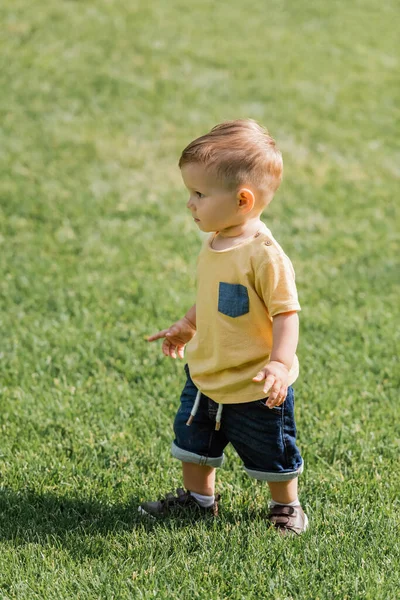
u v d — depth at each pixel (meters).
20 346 9.28
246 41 25.09
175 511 5.96
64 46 22.09
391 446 7.07
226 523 5.82
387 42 26.94
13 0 24.69
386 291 11.55
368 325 10.19
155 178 16.00
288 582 5.03
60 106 18.84
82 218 13.79
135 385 8.36
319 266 12.47
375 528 5.64
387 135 19.69
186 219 14.18
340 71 23.81
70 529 5.78
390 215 14.98
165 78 21.30
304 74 23.14
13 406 7.81
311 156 17.94
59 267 11.81
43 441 7.19
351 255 12.97
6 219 13.52
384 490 6.32
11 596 4.99
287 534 5.64
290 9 28.81
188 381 5.93
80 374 8.62
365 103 21.62
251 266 5.33
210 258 5.55
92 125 18.14
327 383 8.51
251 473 5.68
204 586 5.05
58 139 17.19
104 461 6.85
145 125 18.50
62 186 15.07
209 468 5.94
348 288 11.54
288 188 16.06
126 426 7.47
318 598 4.91
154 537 5.62
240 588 5.03
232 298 5.40
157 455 6.94
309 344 9.59
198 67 22.42
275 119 19.83
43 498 6.21
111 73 20.95
